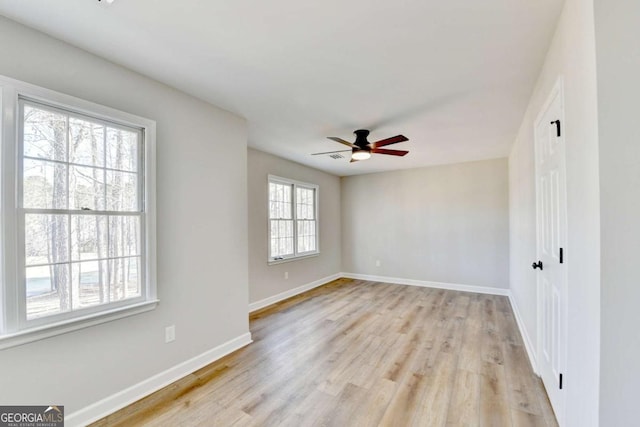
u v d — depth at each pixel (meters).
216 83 2.36
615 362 1.10
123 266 2.11
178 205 2.47
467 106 2.80
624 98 1.09
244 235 3.12
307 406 2.06
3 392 1.58
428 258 5.82
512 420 1.90
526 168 2.98
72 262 1.86
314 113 3.00
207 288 2.71
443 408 2.03
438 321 3.77
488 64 2.06
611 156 1.10
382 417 1.94
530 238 2.77
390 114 3.00
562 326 1.75
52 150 1.79
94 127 1.99
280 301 4.79
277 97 2.62
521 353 2.85
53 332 1.73
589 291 1.25
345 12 1.54
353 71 2.17
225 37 1.77
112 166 2.08
